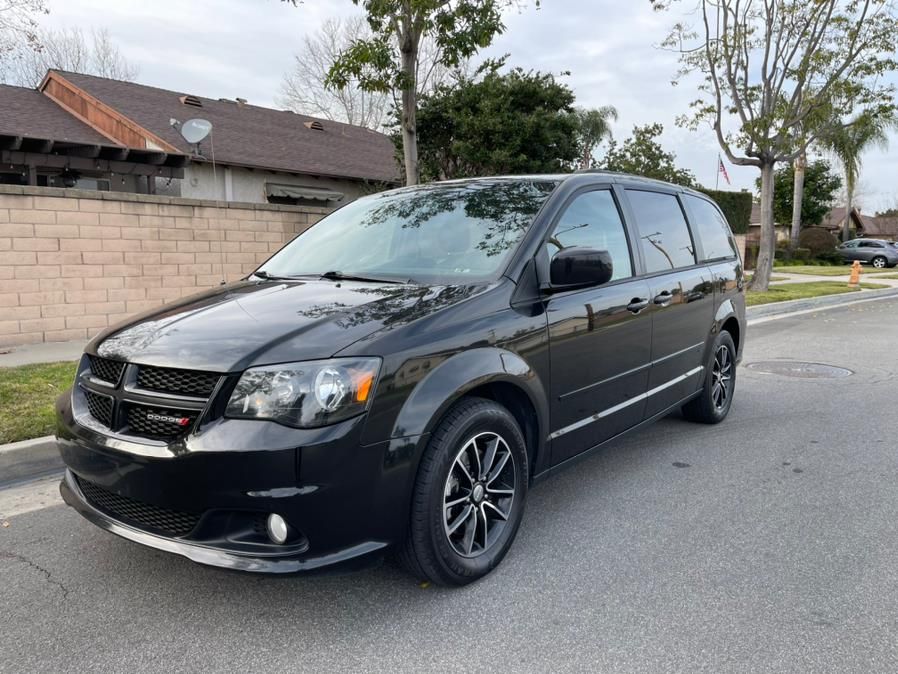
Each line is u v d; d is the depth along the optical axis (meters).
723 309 5.39
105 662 2.50
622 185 4.40
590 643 2.61
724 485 4.30
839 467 4.64
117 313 8.39
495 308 3.13
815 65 15.18
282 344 2.61
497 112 16.16
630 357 4.05
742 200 29.52
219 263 9.22
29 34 14.52
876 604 2.88
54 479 4.33
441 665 2.48
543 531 3.62
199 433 2.49
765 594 2.97
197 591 3.00
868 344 10.01
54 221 7.81
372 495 2.59
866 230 59.91
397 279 3.46
